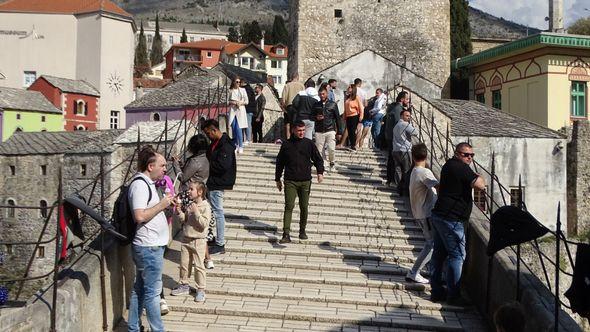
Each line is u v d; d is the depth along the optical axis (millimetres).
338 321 7805
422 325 7750
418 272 9078
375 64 26359
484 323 7980
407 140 12727
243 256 9836
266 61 108500
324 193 13008
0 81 67625
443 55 31578
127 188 6973
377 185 13688
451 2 41250
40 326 5742
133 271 8289
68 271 6703
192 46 110438
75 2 68875
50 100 62906
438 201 8430
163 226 6883
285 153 10398
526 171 21906
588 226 24156
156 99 45250
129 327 6887
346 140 18453
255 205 12164
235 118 15352
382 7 31281
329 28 31016
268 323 7707
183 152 11484
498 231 7059
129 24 69125
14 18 67938
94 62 67000
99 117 66188
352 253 10102
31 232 44219
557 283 6062
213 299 8289
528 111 28359
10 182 45062
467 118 23797
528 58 28250
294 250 10078
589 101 27219
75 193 7258
